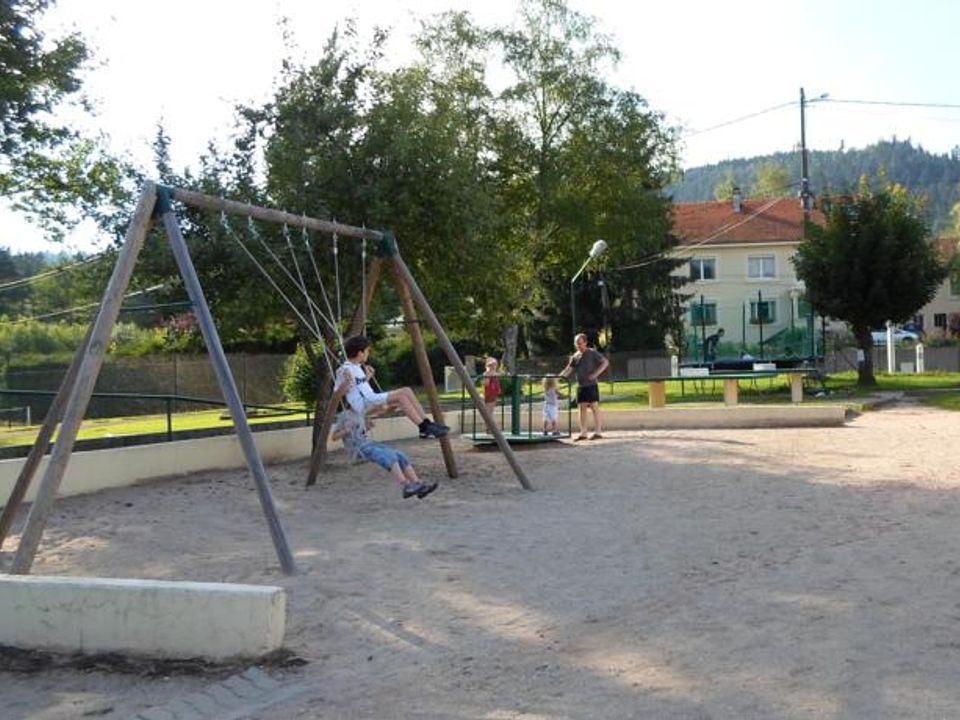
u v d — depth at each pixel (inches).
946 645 211.9
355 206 518.0
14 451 537.6
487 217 552.7
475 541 338.6
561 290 1706.4
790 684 193.0
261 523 388.5
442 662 216.1
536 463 546.6
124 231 534.3
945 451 538.3
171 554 332.8
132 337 1275.8
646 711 183.5
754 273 2196.1
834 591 258.4
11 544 357.4
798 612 240.7
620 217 1364.4
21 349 1127.0
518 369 1628.9
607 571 291.0
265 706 193.6
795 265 1151.6
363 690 200.5
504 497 434.6
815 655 208.8
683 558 303.6
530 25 1337.4
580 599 261.9
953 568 278.1
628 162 1362.0
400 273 475.8
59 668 218.7
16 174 816.9
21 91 733.9
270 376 1337.4
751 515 369.1
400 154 514.6
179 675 211.8
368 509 416.2
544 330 1759.4
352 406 372.8
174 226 334.6
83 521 399.5
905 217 1092.5
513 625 240.8
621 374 1692.9
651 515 376.8
